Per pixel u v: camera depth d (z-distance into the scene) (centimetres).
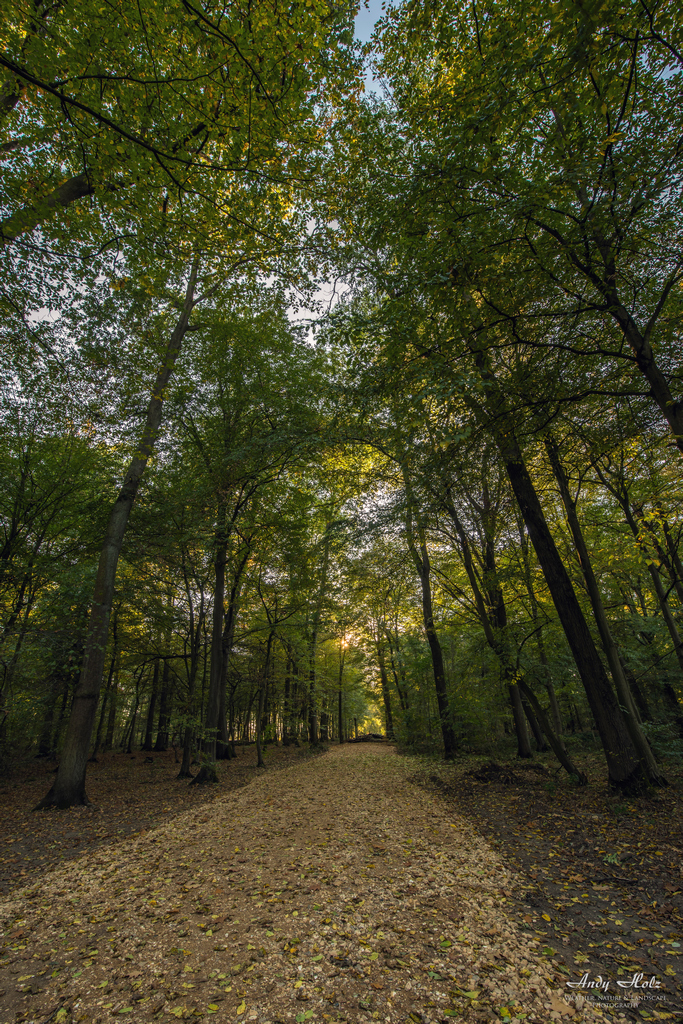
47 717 1769
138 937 446
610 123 595
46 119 681
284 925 454
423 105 745
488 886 545
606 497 1266
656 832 662
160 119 640
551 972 369
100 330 1112
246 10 525
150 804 1152
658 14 509
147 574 1602
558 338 756
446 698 1588
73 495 1582
